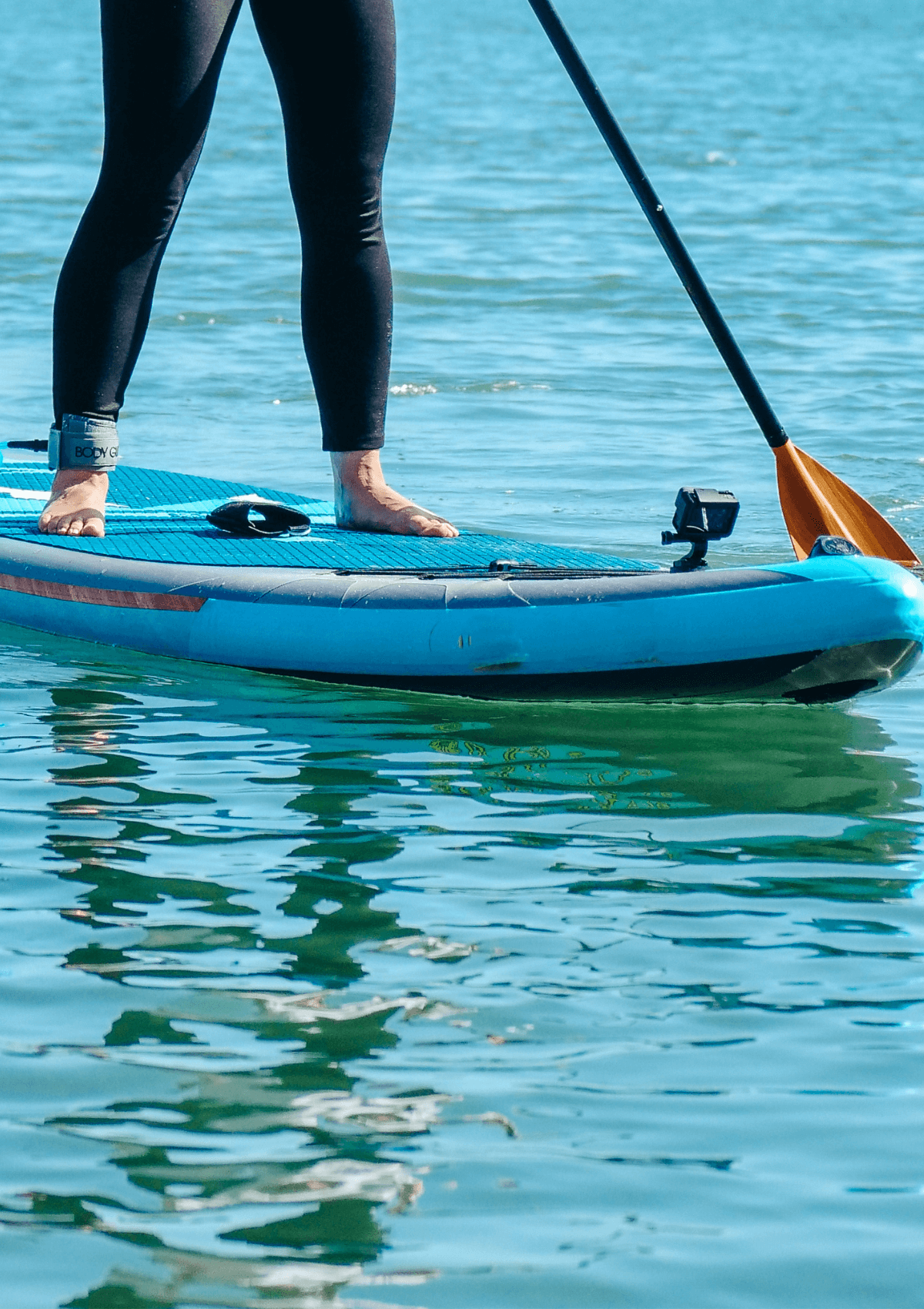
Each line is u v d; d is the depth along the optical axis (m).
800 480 11.45
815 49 139.75
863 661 10.41
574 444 18.91
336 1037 6.80
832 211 40.75
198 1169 5.94
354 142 11.95
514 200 41.16
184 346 24.42
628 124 63.88
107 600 12.00
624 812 9.19
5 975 7.23
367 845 8.65
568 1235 5.60
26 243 32.44
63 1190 5.80
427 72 98.12
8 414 19.59
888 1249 5.54
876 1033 6.88
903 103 77.75
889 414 20.44
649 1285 5.37
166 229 12.12
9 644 12.16
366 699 11.12
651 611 10.59
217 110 64.94
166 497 14.09
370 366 12.67
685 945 7.63
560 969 7.38
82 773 9.55
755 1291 5.35
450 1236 5.60
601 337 25.75
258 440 19.03
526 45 139.62
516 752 10.15
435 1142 6.11
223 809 9.07
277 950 7.48
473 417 20.36
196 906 7.90
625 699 10.93
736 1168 5.98
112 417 12.64
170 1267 5.43
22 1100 6.32
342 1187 5.84
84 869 8.26
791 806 9.33
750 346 25.02
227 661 11.55
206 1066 6.57
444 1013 6.99
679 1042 6.80
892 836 8.92
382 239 12.50
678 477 17.39
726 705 11.10
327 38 11.63
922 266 32.91
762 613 10.41
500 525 15.28
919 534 15.03
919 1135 6.18
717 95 81.50
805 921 7.89
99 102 67.19
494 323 26.73
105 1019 6.90
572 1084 6.50
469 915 7.88
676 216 39.28
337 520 13.14
